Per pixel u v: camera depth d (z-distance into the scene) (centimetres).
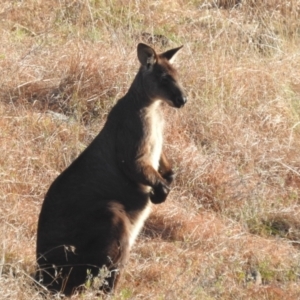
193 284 2134
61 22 3919
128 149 2206
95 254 2078
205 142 3097
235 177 2873
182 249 2462
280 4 4206
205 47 3731
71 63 3281
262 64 3562
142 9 4241
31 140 2897
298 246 2650
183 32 4028
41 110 3142
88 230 2106
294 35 4031
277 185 2948
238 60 3572
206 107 3181
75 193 2153
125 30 3891
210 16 4150
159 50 3722
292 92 3475
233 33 3866
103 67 3262
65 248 2052
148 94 2266
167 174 2325
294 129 3269
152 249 2442
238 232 2641
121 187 2202
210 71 3366
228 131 3108
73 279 2078
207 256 2409
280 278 2389
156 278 2258
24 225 2469
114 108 2269
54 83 3259
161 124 2309
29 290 1962
